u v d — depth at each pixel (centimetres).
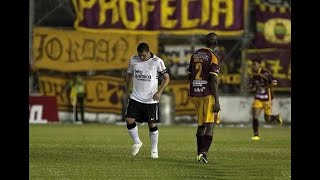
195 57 4288
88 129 8881
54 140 6500
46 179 3428
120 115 10656
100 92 10662
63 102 10625
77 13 10612
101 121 10644
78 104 10606
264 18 10600
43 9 10788
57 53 10594
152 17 10606
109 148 5447
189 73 4328
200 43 10731
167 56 10756
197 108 4306
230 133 8381
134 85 4569
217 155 4906
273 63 10619
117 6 10638
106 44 10662
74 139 6681
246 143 6400
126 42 10656
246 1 10594
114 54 10662
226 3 10606
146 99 4541
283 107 10756
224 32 10600
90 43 10650
